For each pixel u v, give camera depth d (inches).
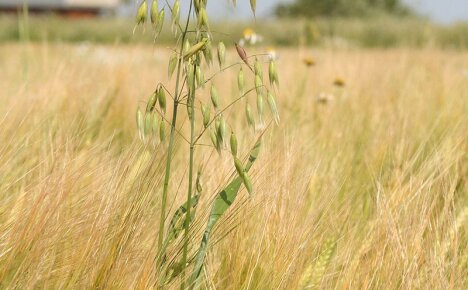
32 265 29.2
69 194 32.9
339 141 50.5
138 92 67.0
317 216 35.9
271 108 28.1
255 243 32.9
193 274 30.1
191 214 31.1
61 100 58.3
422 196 37.8
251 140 38.4
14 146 38.3
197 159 42.9
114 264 29.3
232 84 72.7
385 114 61.7
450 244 34.7
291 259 32.1
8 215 33.1
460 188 41.6
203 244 30.2
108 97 62.3
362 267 33.4
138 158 34.4
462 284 32.2
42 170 37.5
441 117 55.7
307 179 35.9
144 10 27.6
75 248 30.6
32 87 61.8
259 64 28.2
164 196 30.3
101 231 30.1
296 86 75.8
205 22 28.0
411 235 34.2
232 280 32.3
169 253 31.1
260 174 35.2
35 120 47.1
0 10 622.8
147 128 28.6
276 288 31.6
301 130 52.9
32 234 29.4
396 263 32.6
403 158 45.6
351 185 43.4
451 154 43.3
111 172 33.9
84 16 631.2
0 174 35.7
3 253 29.0
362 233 37.0
